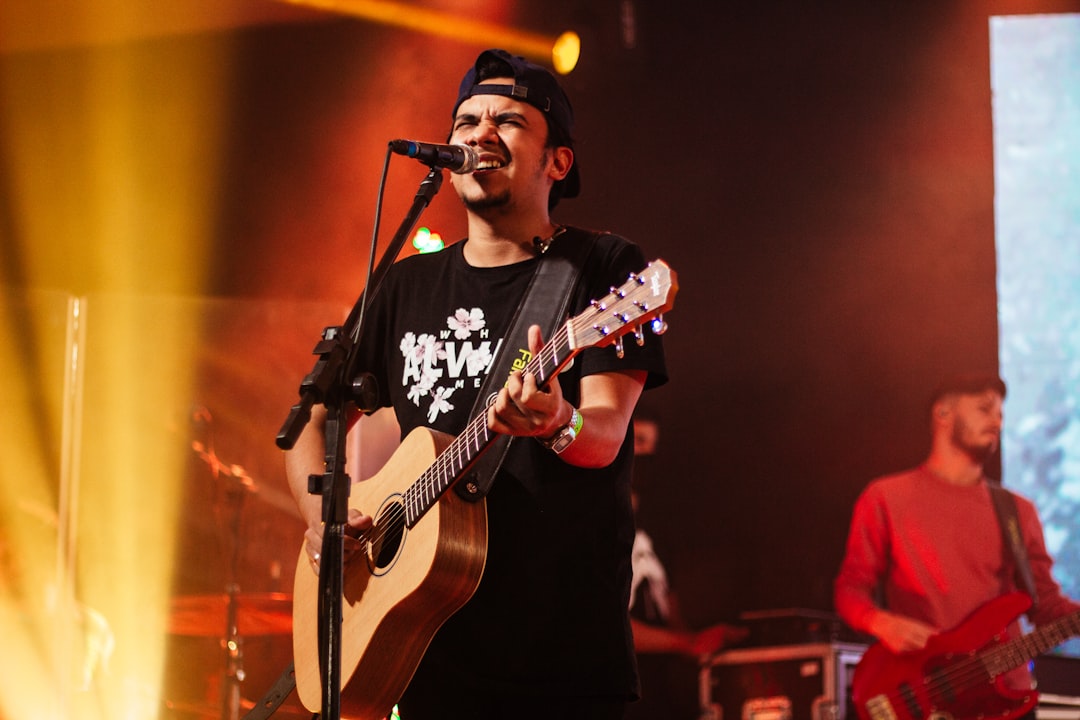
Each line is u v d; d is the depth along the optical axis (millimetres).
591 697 2635
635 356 2680
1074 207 6973
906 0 7562
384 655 2740
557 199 3160
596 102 7836
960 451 6449
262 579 6660
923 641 5832
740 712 6117
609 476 2736
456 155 2848
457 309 2938
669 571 6938
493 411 2383
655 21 7773
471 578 2648
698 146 7801
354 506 2930
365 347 3105
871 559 6395
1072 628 5523
